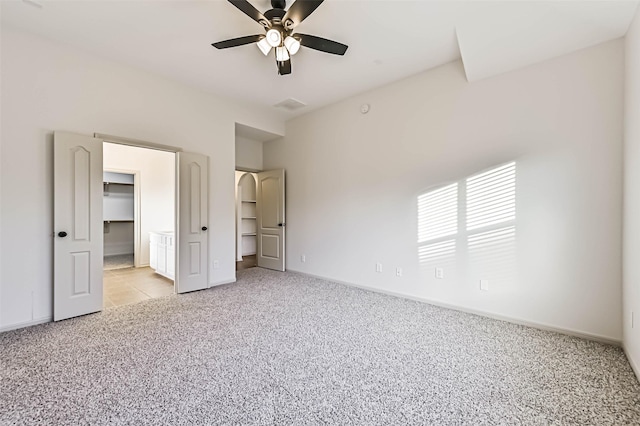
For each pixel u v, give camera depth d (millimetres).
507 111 2936
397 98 3785
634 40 2088
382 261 3943
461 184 3236
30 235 2783
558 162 2660
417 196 3598
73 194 2967
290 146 5270
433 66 3408
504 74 2957
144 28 2717
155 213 6105
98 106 3195
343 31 2715
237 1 2025
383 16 2496
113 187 7391
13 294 2697
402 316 3072
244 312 3170
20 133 2729
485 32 2367
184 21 2615
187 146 3947
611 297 2430
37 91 2820
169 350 2283
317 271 4820
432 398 1724
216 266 4293
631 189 2123
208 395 1731
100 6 2414
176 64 3389
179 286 3859
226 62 3342
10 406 1617
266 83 3867
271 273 5191
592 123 2502
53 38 2881
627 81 2256
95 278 3125
